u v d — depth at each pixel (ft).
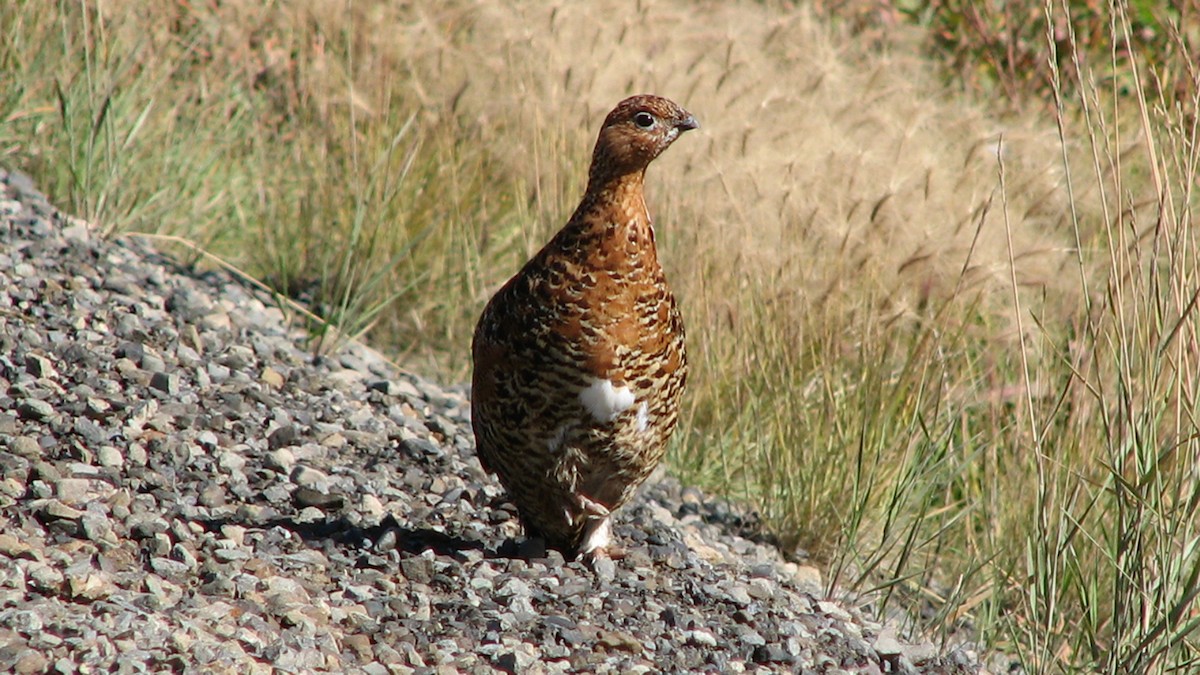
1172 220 39.34
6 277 54.13
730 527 54.70
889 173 60.49
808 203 60.39
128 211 65.57
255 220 71.82
